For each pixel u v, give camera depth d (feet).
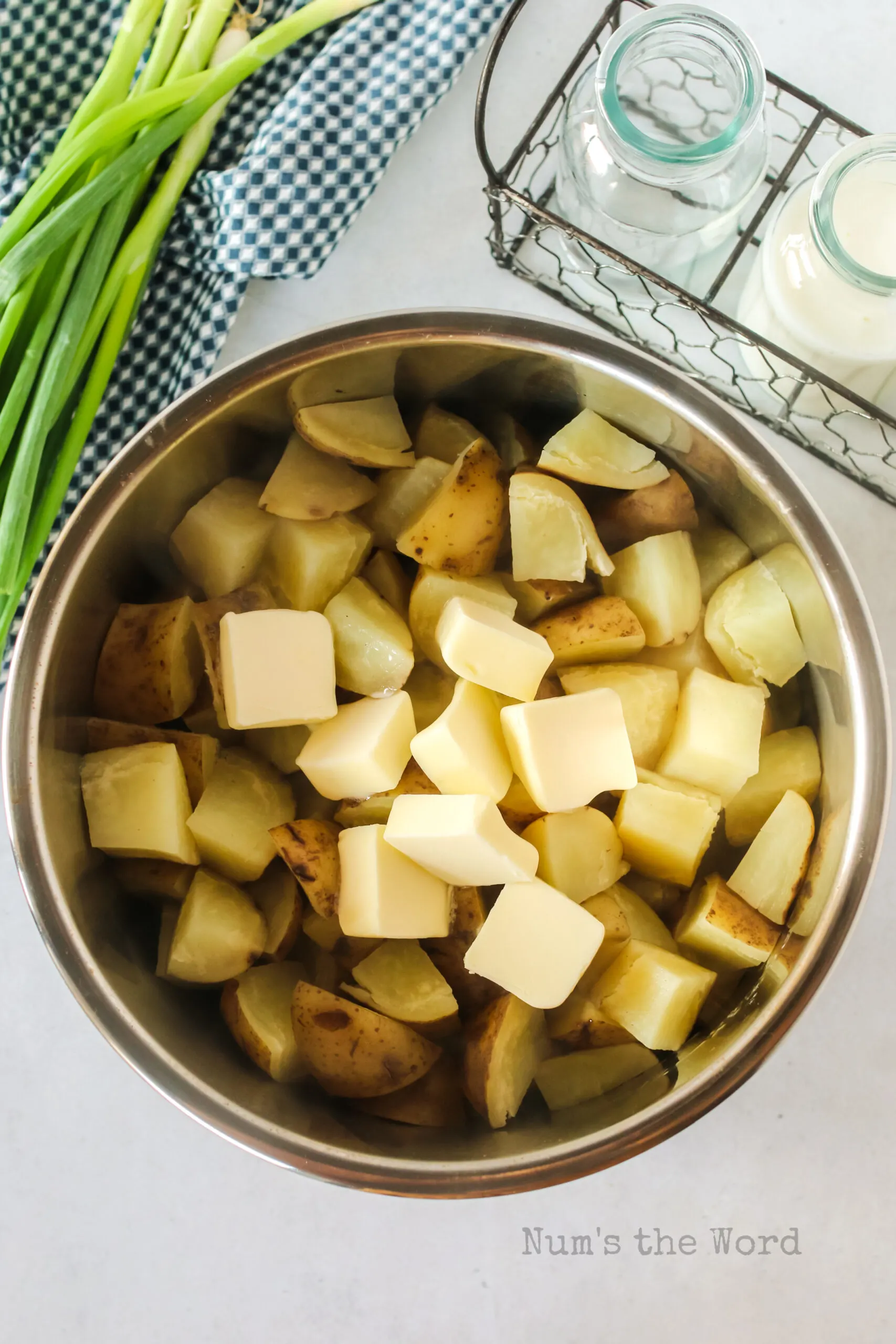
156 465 1.56
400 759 1.66
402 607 1.75
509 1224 1.83
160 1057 1.50
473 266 1.90
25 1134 1.84
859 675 1.55
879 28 1.90
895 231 1.69
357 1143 1.57
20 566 1.69
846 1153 1.84
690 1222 1.83
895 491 1.87
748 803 1.70
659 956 1.63
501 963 1.61
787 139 1.90
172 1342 1.82
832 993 1.84
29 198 1.65
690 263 1.87
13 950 1.85
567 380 1.63
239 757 1.71
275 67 1.87
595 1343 1.83
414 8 1.80
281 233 1.79
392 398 1.70
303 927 1.69
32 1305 1.83
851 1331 1.82
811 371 1.75
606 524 1.74
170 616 1.66
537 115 1.90
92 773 1.64
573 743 1.63
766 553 1.68
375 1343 1.83
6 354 1.71
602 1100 1.65
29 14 1.81
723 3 1.90
